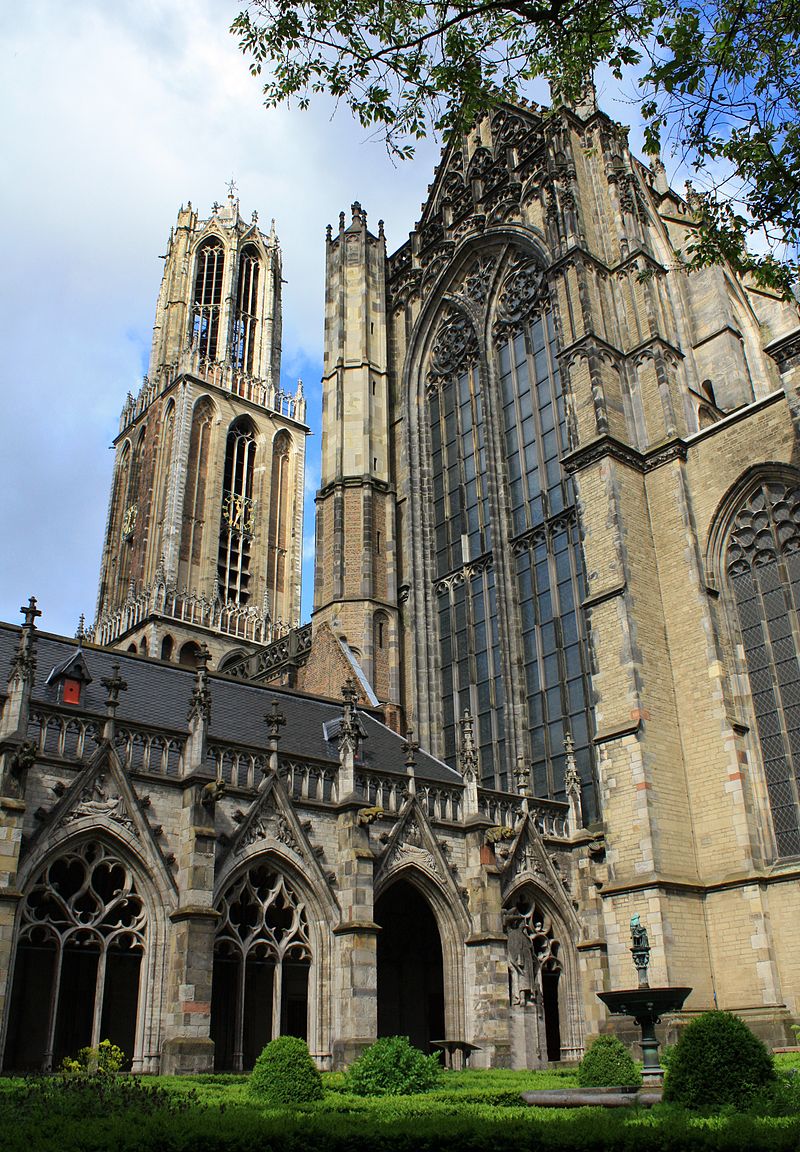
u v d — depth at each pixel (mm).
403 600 58469
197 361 112438
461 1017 35562
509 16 23516
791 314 59562
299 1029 39188
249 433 114000
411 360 63656
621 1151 14141
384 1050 25156
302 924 33000
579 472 44875
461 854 38188
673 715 40469
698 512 42969
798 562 39688
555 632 49250
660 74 23594
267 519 110312
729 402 51031
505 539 53406
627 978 36344
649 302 47562
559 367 53062
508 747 48844
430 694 54844
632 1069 26641
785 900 35812
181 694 40188
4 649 36469
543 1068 35875
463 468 58688
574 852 41094
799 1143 13320
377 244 69062
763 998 34781
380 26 22828
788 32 23172
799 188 24672
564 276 49500
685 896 37094
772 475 40875
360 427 62312
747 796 37938
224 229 128375
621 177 51844
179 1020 28188
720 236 26406
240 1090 23797
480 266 60844
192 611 95625
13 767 27812
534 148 58812
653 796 37969
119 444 120188
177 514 101188
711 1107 19547
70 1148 12734
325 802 34781
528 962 37312
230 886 31500
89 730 30500
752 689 40031
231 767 33312
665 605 42469
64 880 34750
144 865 29828
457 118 24516
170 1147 13195
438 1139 14766
